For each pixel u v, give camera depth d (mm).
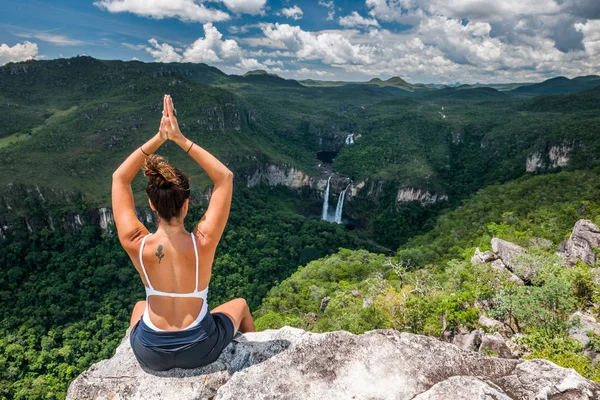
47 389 46094
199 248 3045
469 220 67312
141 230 3229
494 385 3059
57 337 56156
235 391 3098
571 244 29359
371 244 102562
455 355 3494
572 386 3070
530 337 14938
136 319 3693
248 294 67938
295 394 3088
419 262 52531
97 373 3428
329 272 52938
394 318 23609
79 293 65875
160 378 3285
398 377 3262
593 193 55625
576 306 17969
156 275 3076
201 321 3213
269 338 3689
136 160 3363
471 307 21750
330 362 3400
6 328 57000
